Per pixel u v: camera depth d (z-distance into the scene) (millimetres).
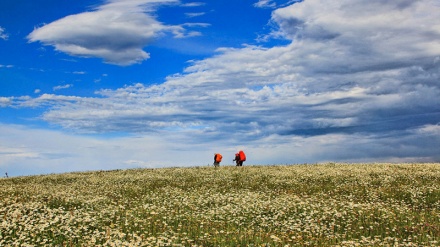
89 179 36281
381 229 17188
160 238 15109
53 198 24469
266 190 27969
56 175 41469
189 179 34562
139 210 20938
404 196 24641
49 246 14250
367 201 23219
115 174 40719
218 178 34406
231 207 21359
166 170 43031
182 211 21062
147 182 33250
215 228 17094
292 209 21125
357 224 18047
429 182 29203
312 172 36188
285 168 40844
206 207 22156
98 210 21094
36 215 18875
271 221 18641
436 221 18453
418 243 14922
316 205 21500
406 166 39625
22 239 14711
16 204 20969
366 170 36469
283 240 15320
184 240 15227
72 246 14195
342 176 33031
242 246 14609
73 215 19062
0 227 15969
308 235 16344
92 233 16312
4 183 34500
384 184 28609
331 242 15383
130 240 14672
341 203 21812
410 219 18531
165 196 25625
